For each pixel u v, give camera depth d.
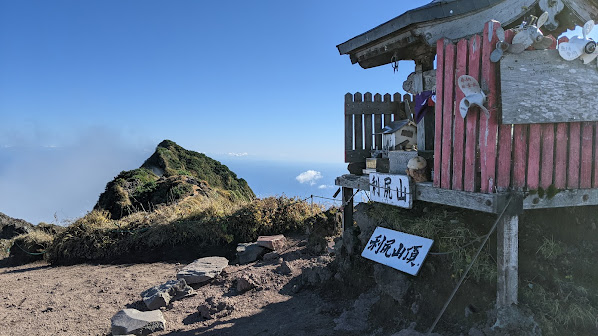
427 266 4.45
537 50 3.68
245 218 9.99
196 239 9.91
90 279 8.24
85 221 10.56
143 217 10.69
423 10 4.39
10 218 16.31
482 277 4.06
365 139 6.38
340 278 5.61
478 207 3.81
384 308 4.56
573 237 4.52
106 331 5.57
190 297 6.60
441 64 4.30
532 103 3.67
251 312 5.52
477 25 4.52
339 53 6.07
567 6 4.37
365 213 5.71
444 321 4.00
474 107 3.85
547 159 3.85
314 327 4.65
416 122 5.25
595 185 4.06
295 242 9.16
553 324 3.59
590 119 3.88
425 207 5.16
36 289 7.77
